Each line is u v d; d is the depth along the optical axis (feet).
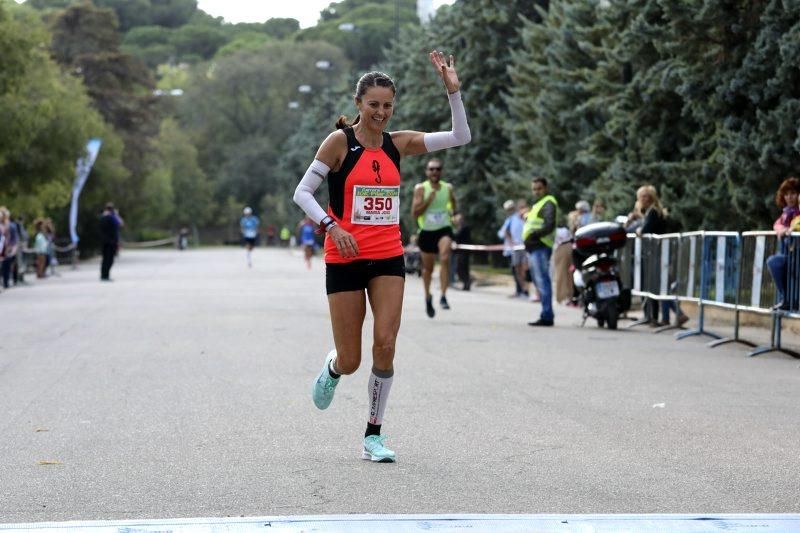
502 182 251.39
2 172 300.61
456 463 47.32
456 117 47.29
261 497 41.45
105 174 420.36
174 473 45.65
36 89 299.99
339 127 47.34
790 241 86.89
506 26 295.48
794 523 36.14
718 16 130.62
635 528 35.58
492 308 142.72
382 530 35.19
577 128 215.51
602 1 209.97
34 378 75.05
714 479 44.42
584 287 115.24
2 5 267.39
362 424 56.80
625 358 86.28
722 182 139.23
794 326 107.14
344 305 46.70
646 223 118.42
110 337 102.01
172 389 69.26
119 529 34.94
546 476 44.80
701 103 140.26
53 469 46.60
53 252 266.77
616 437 53.26
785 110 126.21
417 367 79.77
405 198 325.42
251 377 74.43
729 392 68.49
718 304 100.37
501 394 66.90
